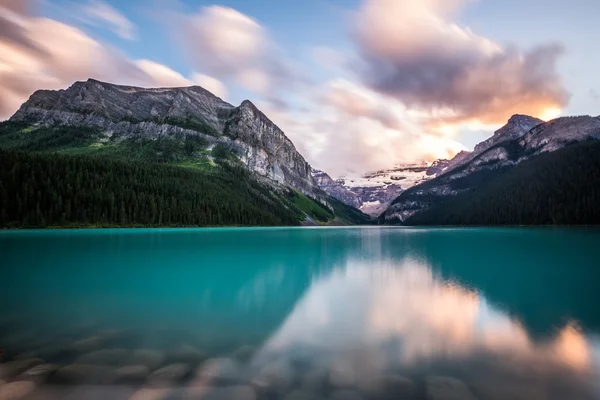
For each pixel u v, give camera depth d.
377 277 35.00
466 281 32.47
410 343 16.19
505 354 14.89
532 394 11.52
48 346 15.50
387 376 12.70
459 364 13.84
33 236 85.06
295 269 40.38
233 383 12.03
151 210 144.62
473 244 77.69
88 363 13.57
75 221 121.88
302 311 21.91
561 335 17.31
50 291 27.23
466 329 18.33
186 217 157.25
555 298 25.19
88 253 52.81
